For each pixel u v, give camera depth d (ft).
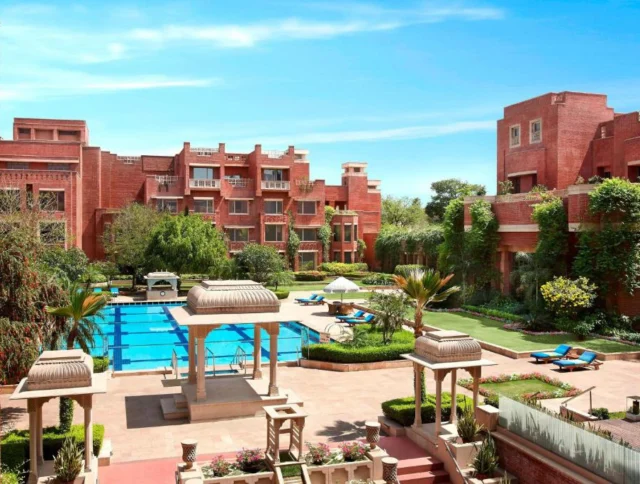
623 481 32.07
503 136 146.82
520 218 110.11
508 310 106.11
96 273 158.10
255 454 40.65
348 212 212.43
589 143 130.72
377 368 73.97
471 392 61.41
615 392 60.75
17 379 49.47
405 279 53.93
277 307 57.00
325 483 39.60
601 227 89.71
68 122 204.64
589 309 90.68
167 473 41.29
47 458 42.27
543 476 37.45
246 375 66.33
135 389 64.13
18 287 49.75
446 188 274.36
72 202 156.04
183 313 56.13
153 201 192.54
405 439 48.75
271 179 205.36
